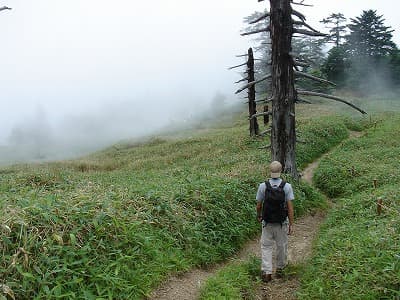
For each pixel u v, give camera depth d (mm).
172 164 25891
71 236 6355
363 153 20094
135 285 6273
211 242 8672
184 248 8109
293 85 13922
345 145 24266
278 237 7875
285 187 7883
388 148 20688
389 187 11977
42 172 17969
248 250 9328
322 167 18375
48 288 5555
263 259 7801
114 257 6688
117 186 11375
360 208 10562
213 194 10227
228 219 9680
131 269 6656
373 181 13094
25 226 6344
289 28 13484
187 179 11789
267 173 14461
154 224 8211
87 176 19641
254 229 10188
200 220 9102
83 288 5812
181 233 8359
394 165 16328
